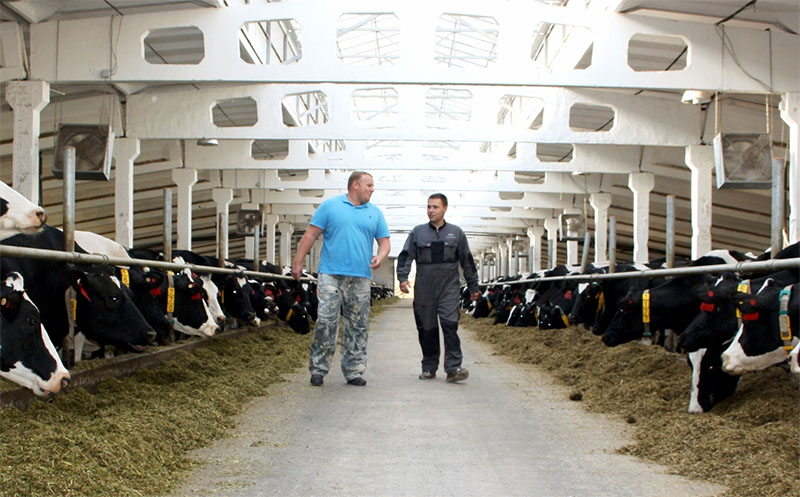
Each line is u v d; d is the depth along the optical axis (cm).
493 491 438
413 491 437
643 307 755
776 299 577
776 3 928
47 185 1734
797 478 423
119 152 1267
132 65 949
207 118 1278
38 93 949
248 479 455
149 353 855
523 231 3288
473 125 1310
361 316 848
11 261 596
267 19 948
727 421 577
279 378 869
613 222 1014
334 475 468
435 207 902
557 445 554
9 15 941
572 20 962
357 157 1667
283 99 1359
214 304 1034
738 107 1289
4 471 393
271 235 2542
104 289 643
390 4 944
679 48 1165
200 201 2306
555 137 1304
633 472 479
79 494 388
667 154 1612
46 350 505
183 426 559
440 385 852
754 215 2028
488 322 2120
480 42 1911
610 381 829
